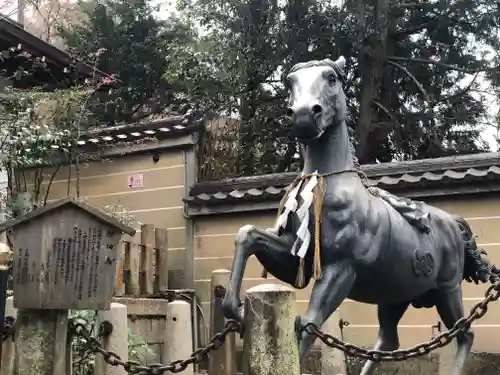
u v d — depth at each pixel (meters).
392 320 5.30
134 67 16.70
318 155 4.48
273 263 4.29
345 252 4.24
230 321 3.71
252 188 8.38
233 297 3.84
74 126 8.95
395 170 7.60
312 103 4.16
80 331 4.18
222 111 12.60
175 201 8.95
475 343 6.98
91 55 14.48
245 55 12.46
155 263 8.42
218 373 5.75
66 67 10.38
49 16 16.39
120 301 7.07
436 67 14.44
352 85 14.66
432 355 7.01
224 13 12.72
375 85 13.74
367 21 13.28
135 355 6.08
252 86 12.70
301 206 4.27
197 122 8.86
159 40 16.47
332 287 4.18
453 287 5.03
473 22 13.61
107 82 10.58
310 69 4.40
